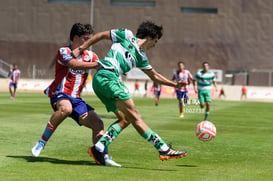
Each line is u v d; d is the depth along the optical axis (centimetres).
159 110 6397
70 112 1986
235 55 15225
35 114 4741
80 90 2039
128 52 1858
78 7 15612
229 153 2402
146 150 2408
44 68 15175
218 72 15050
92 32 1995
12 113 4828
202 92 5369
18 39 15875
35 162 1922
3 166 1798
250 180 1622
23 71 15650
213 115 5662
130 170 1789
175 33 15375
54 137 2852
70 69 1998
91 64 1875
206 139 2103
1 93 11594
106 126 3772
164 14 15350
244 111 6775
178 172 1773
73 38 1989
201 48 15325
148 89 13438
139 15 15400
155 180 1569
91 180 1544
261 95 13012
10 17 15838
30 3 15762
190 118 5016
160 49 15438
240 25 15138
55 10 15725
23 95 10394
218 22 15225
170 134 3281
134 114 1838
